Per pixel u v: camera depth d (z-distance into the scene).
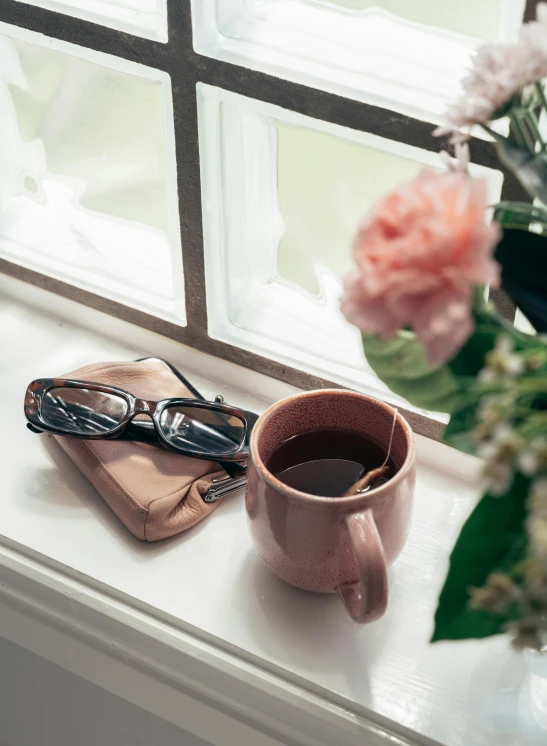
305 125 0.90
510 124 0.82
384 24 0.87
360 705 0.85
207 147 0.94
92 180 1.03
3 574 0.95
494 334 0.72
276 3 0.90
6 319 1.09
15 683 1.10
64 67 0.98
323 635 0.88
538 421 0.68
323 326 1.00
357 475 0.88
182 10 0.88
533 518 0.67
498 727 0.84
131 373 1.00
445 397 0.74
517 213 0.76
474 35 0.85
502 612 0.70
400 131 0.86
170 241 1.00
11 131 1.04
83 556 0.92
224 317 1.01
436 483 0.96
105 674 0.96
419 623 0.89
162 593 0.90
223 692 0.90
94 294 1.05
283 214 0.97
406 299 0.66
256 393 1.03
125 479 0.93
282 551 0.84
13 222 1.08
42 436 1.00
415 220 0.67
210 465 0.95
